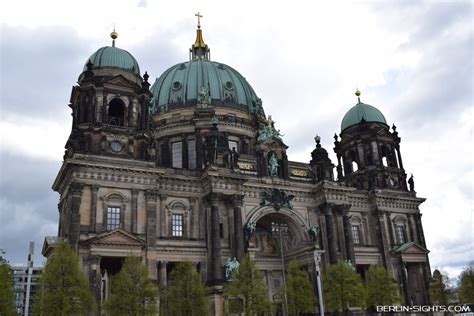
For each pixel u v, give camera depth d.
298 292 73.69
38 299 53.03
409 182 102.56
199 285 63.97
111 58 77.88
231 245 75.75
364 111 106.38
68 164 66.81
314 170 91.06
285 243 89.56
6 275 65.00
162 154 97.31
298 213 86.88
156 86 109.62
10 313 62.75
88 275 62.66
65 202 73.19
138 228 69.56
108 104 74.50
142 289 57.00
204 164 80.69
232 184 78.56
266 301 66.62
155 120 101.06
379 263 93.06
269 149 87.81
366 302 80.94
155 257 68.88
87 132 70.25
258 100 110.75
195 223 77.19
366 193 96.38
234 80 108.50
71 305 52.38
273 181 85.25
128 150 72.81
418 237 98.69
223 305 70.00
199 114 97.12
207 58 125.00
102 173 69.19
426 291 93.19
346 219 88.88
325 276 78.62
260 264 87.31
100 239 64.19
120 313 55.56
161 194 75.75
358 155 102.75
